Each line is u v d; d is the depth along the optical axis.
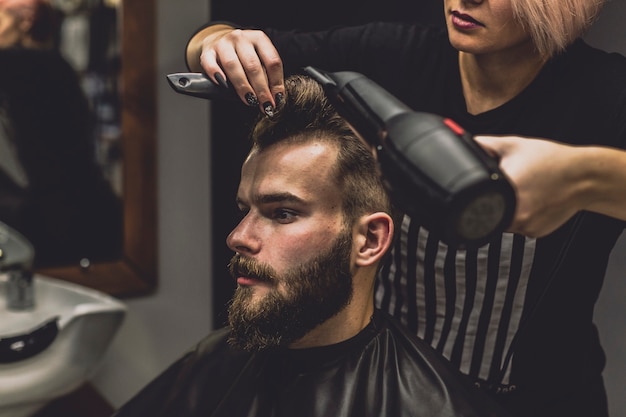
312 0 1.73
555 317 1.14
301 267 0.90
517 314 1.13
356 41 1.23
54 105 1.86
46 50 1.82
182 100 2.06
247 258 0.92
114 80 1.94
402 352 1.02
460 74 1.12
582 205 0.66
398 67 1.19
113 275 2.04
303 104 0.91
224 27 1.09
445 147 0.59
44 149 1.88
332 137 0.90
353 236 0.93
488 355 1.17
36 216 1.90
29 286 1.85
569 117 1.06
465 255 1.10
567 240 1.06
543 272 1.10
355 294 0.97
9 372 1.68
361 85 0.74
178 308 2.19
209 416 1.07
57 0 1.81
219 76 0.89
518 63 1.04
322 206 0.90
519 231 0.65
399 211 0.96
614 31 1.47
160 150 2.06
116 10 1.90
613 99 1.03
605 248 1.10
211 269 2.21
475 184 0.56
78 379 1.79
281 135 0.91
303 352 1.01
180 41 2.01
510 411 1.18
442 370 1.00
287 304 0.91
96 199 1.98
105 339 1.81
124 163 2.01
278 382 1.03
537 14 0.92
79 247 1.98
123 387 2.14
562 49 0.99
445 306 1.16
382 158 0.64
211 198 2.12
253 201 0.92
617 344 1.60
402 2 1.62
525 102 1.08
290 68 1.26
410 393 0.98
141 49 1.96
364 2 1.66
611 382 1.62
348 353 1.00
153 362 2.19
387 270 1.20
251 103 0.89
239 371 1.08
